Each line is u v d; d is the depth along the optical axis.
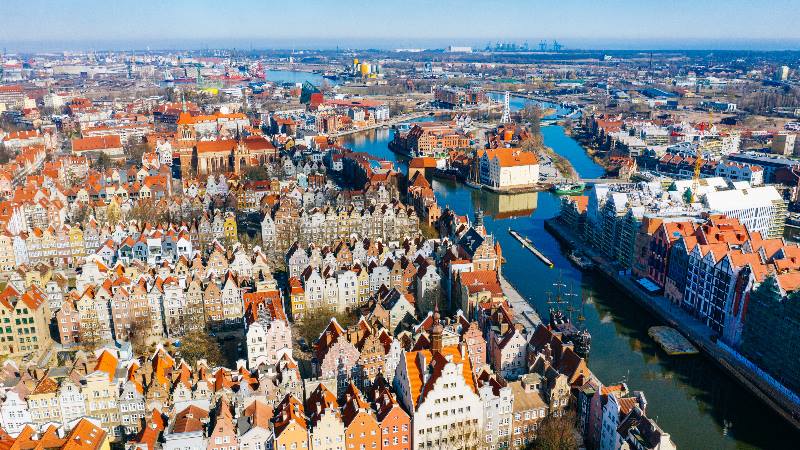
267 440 180.62
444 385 187.00
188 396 194.00
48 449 171.62
